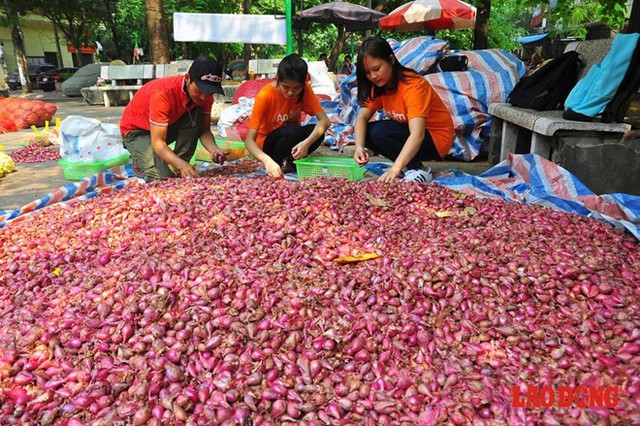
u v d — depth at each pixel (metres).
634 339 1.89
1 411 1.73
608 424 1.53
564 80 5.01
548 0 6.94
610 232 2.92
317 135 4.47
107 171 4.60
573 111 4.28
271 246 2.60
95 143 5.08
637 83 4.09
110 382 1.78
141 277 2.21
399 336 1.96
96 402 1.71
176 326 1.95
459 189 4.06
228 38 9.44
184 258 2.37
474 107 6.04
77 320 2.03
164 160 4.09
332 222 2.82
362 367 1.85
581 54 5.59
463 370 1.82
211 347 1.88
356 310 2.07
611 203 3.48
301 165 4.29
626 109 4.18
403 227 2.84
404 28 13.88
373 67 3.97
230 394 1.71
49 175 5.71
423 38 7.02
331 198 3.13
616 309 2.04
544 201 3.60
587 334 1.95
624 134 4.19
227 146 5.69
